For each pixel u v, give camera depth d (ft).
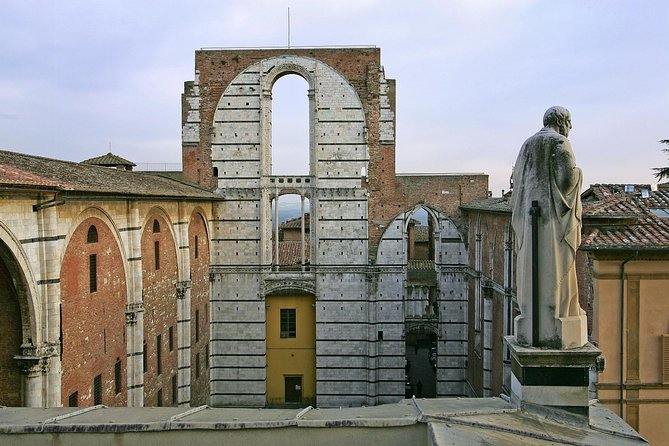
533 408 40.40
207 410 43.29
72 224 93.61
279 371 189.88
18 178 74.59
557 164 39.96
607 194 110.83
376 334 185.78
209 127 187.21
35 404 82.69
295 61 186.09
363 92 185.78
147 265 128.98
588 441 35.40
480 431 34.30
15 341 83.20
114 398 110.93
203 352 175.63
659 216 102.01
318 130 186.19
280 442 37.37
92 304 101.65
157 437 37.68
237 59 186.09
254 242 186.09
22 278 79.77
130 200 117.29
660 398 88.48
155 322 134.31
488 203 161.79
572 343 40.63
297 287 185.98
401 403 44.14
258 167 185.57
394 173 186.19
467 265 185.06
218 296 186.50
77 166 117.29
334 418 38.34
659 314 88.89
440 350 187.11
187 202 156.97
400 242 186.39
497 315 150.71
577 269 97.91
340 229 186.29
